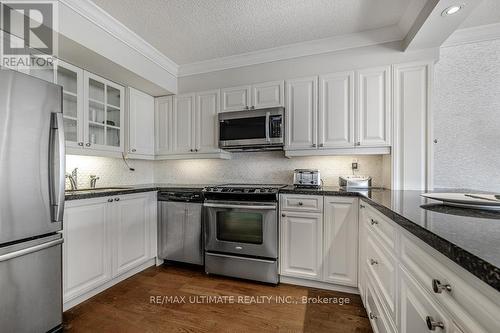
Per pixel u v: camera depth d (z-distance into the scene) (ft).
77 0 5.92
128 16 6.70
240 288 7.06
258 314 5.78
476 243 1.91
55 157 4.94
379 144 7.25
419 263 2.79
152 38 7.86
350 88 7.55
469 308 1.82
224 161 10.21
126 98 9.09
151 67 8.63
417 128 6.96
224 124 8.74
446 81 7.41
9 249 4.27
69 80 7.26
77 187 7.86
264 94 8.55
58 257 5.13
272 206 7.16
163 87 9.25
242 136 8.46
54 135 4.96
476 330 1.72
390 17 6.77
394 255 3.66
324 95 7.83
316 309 5.97
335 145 7.67
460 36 7.22
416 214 3.21
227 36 7.74
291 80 8.22
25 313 4.52
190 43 8.18
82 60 6.97
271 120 8.07
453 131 7.36
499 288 1.37
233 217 7.67
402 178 7.06
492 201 3.51
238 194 7.55
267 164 9.59
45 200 4.82
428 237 2.34
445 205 4.02
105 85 8.32
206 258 7.91
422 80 6.95
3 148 4.20
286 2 6.17
